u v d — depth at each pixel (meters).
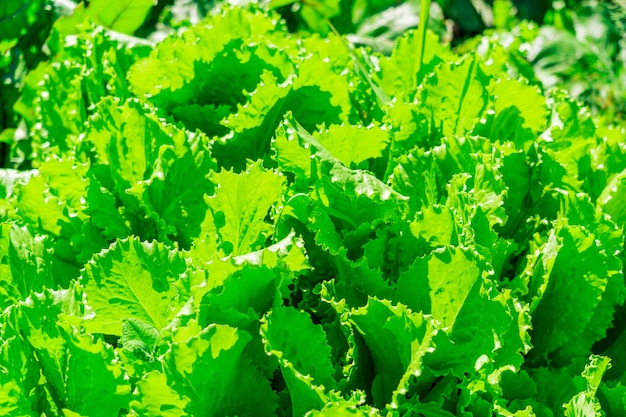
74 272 1.81
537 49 2.78
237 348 1.59
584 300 1.74
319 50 1.95
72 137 1.95
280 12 2.54
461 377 1.64
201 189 1.78
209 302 1.61
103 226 1.80
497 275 1.76
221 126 1.88
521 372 1.72
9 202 1.84
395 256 1.73
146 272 1.68
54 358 1.61
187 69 1.87
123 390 1.60
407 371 1.62
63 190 1.81
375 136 1.77
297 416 1.61
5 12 2.21
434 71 1.86
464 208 1.72
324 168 1.69
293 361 1.63
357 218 1.71
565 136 1.92
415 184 1.77
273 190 1.71
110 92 1.95
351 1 2.56
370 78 1.94
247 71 1.87
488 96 1.87
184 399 1.58
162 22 2.38
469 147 1.80
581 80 2.70
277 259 1.62
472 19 3.22
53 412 1.62
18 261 1.72
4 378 1.57
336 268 1.73
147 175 1.79
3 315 1.61
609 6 2.70
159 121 1.79
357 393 1.60
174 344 1.56
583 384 1.72
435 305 1.67
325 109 1.84
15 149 2.16
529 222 1.83
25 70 2.23
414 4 2.66
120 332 1.70
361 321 1.64
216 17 1.92
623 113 2.61
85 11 2.14
